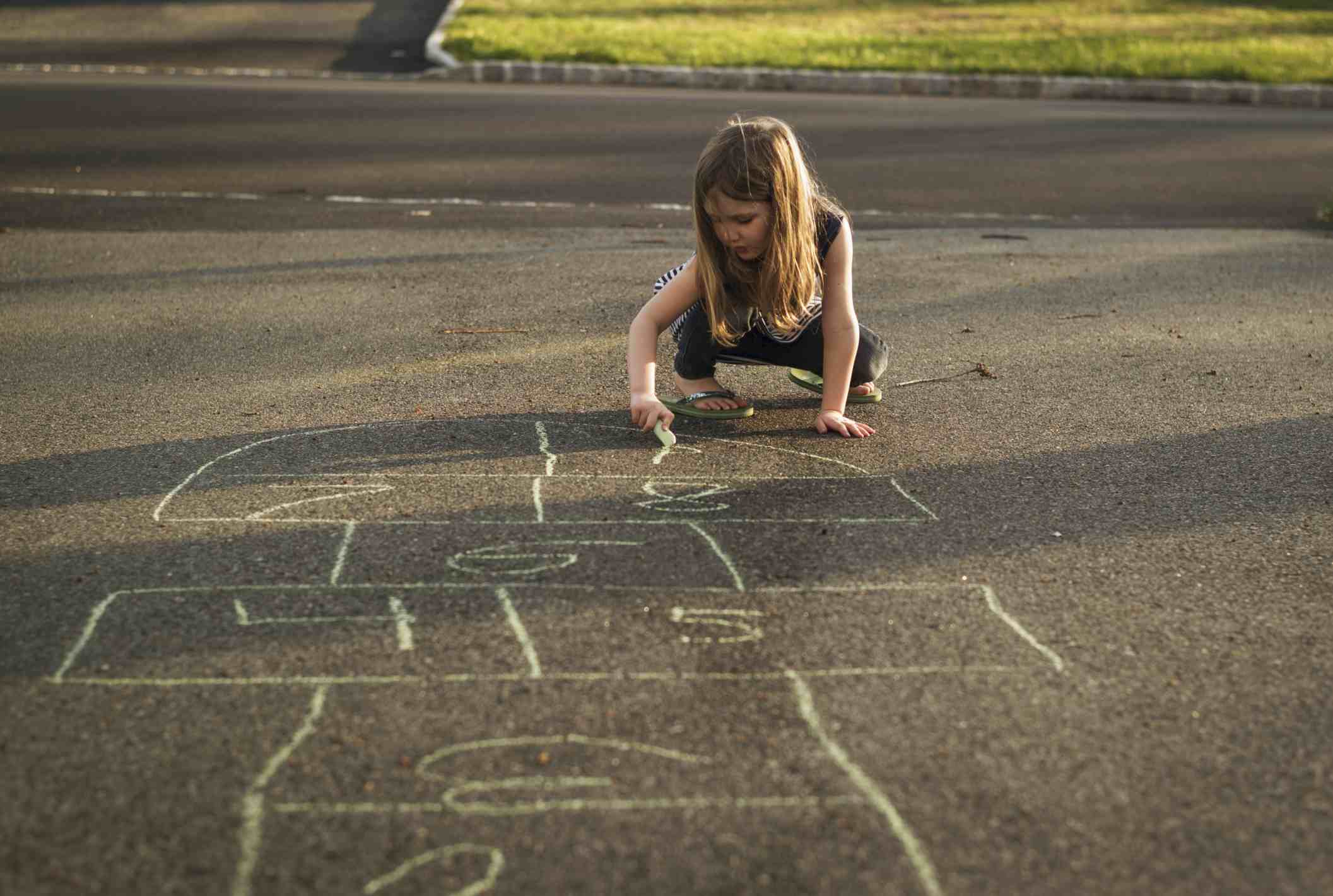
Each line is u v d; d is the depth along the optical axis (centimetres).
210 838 186
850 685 230
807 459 349
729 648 242
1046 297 557
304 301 530
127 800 194
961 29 1620
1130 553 290
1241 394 418
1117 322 514
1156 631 253
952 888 178
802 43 1482
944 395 414
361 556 281
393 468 336
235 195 768
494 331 487
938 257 640
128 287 552
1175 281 591
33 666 233
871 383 401
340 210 733
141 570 273
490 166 873
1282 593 271
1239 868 183
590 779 201
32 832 187
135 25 1579
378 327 490
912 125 1092
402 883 177
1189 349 474
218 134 962
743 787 199
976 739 214
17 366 432
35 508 307
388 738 211
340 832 187
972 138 1038
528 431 369
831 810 194
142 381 417
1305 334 498
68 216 702
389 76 1330
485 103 1142
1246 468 348
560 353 457
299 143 940
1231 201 824
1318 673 238
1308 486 334
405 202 759
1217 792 201
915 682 231
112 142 924
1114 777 204
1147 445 366
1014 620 256
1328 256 651
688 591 266
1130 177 896
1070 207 795
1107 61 1436
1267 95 1371
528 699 223
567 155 919
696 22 1623
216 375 424
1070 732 216
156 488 321
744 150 326
